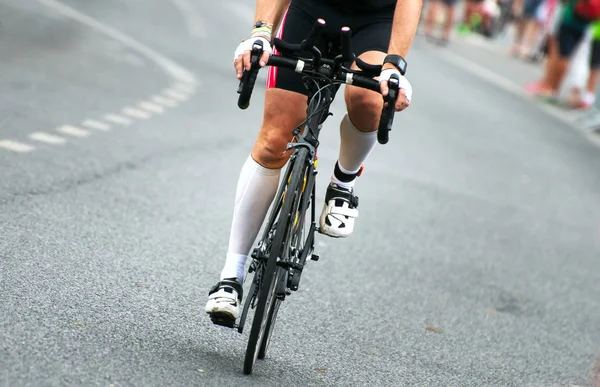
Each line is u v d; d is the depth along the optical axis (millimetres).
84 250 14898
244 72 10656
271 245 10812
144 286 13805
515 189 29141
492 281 18578
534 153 36062
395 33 11047
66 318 11609
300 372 11570
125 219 17312
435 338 14375
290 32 11602
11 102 25500
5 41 35969
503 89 51156
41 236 15062
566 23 47812
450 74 52500
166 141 25109
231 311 11203
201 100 32156
